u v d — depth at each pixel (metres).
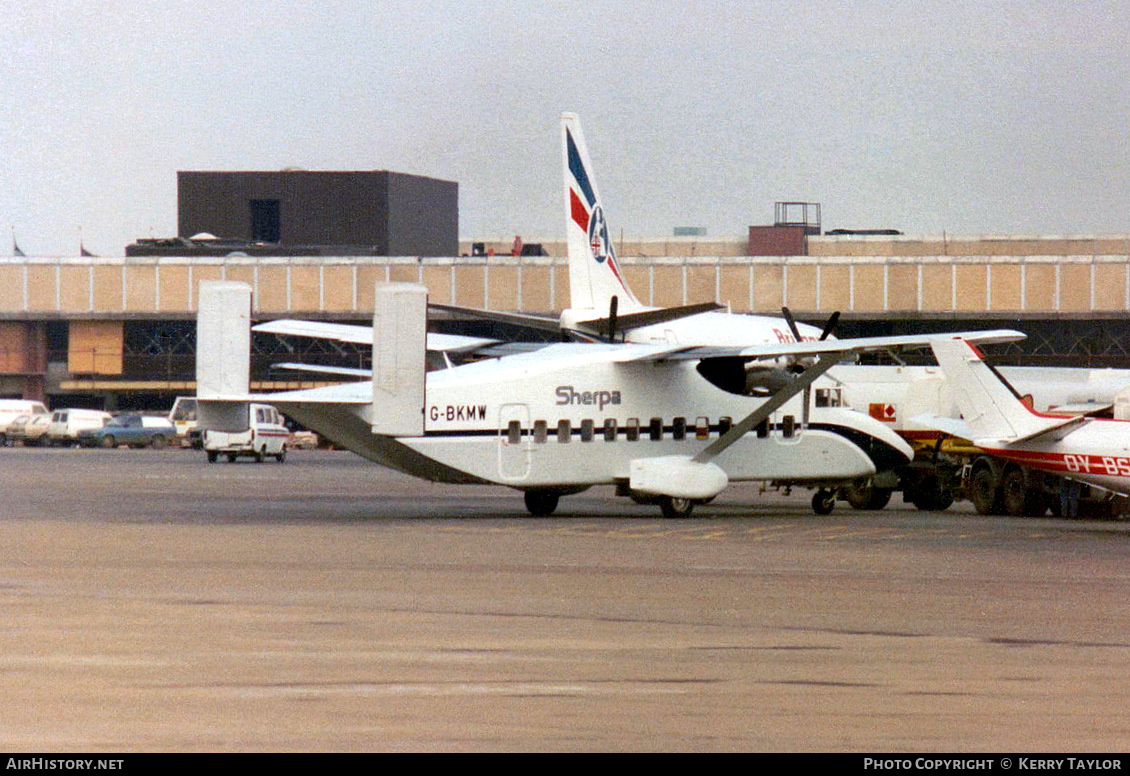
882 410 132.88
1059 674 45.38
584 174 152.50
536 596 61.16
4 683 42.62
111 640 49.47
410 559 75.00
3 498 125.50
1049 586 67.00
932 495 130.50
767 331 153.50
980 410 115.69
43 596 59.72
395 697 41.19
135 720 38.38
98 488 143.12
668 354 108.75
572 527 99.19
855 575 70.50
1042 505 119.94
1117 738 37.53
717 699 41.34
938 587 66.06
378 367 96.44
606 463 110.38
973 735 37.69
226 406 97.06
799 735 37.47
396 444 103.00
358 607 57.31
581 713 39.53
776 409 115.50
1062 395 149.75
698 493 110.69
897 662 46.97
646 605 58.75
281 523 98.88
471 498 133.88
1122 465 108.31
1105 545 89.88
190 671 44.41
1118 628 54.34
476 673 44.47
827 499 122.44
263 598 59.56
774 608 58.41
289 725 38.00
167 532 90.00
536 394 108.00
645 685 43.03
